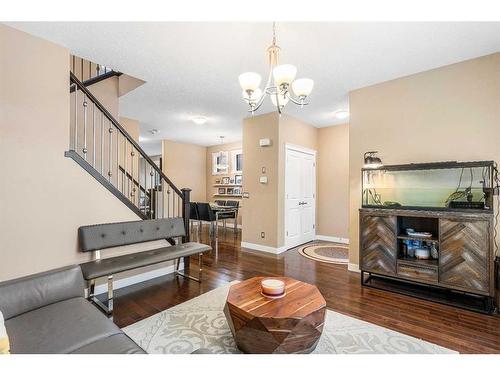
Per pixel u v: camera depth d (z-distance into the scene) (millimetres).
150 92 3758
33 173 2307
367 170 3268
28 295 1560
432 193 2930
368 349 1829
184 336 1996
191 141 7621
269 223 4691
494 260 2395
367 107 3479
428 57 2715
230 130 6160
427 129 3020
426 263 2703
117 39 2402
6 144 2168
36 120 2326
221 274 3449
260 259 4180
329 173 5641
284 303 1740
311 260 4129
